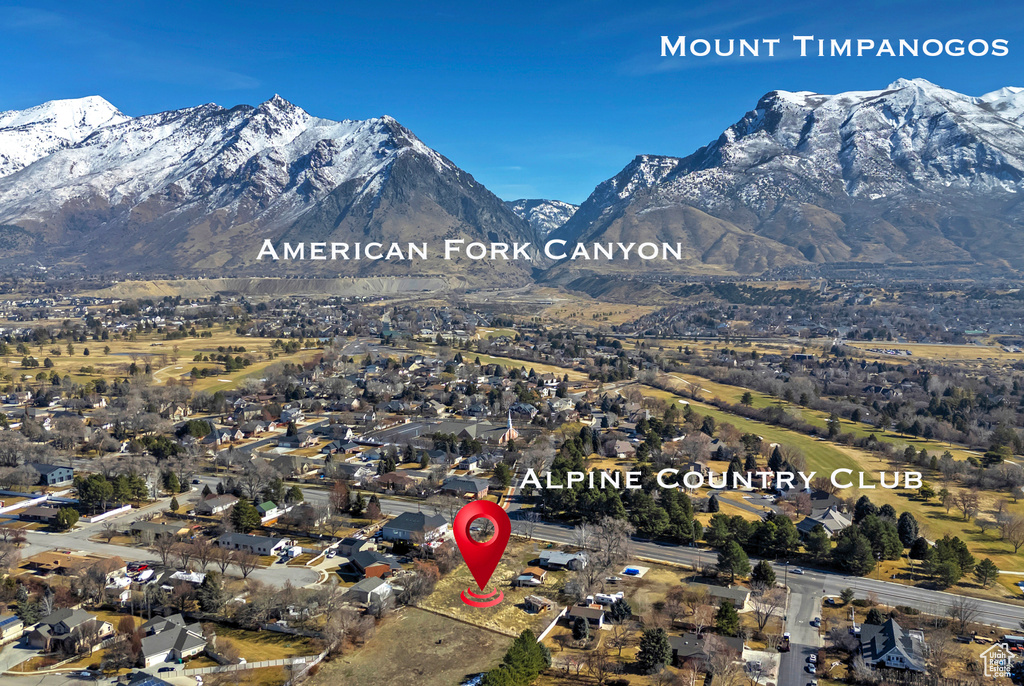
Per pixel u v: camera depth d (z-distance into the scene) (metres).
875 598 183.38
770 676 150.12
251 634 166.38
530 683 146.00
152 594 174.12
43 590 179.25
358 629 165.38
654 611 176.88
